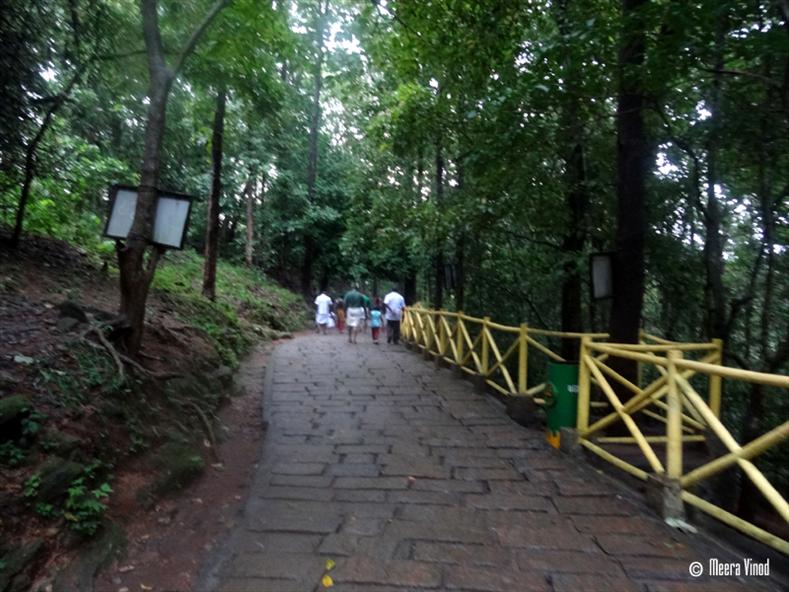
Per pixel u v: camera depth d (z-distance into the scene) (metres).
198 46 7.51
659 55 4.92
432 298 18.97
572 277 9.05
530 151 7.19
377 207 13.45
